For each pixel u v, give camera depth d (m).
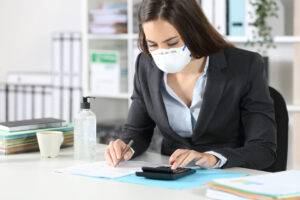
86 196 1.09
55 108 3.67
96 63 3.27
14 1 4.05
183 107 1.68
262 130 1.54
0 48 4.14
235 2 2.76
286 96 2.96
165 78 1.69
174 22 1.44
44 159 1.54
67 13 3.81
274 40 2.69
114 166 1.42
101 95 3.25
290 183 1.07
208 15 2.81
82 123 1.53
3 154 1.62
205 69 1.64
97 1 3.32
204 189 1.15
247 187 1.02
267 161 1.49
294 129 2.69
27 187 1.18
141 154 1.70
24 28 4.02
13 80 3.94
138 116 1.79
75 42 3.57
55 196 1.09
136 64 1.79
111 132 3.12
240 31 2.78
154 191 1.13
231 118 1.64
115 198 1.07
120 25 3.17
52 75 3.67
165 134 1.72
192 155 1.36
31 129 1.71
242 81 1.60
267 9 2.70
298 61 2.69
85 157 1.53
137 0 3.16
